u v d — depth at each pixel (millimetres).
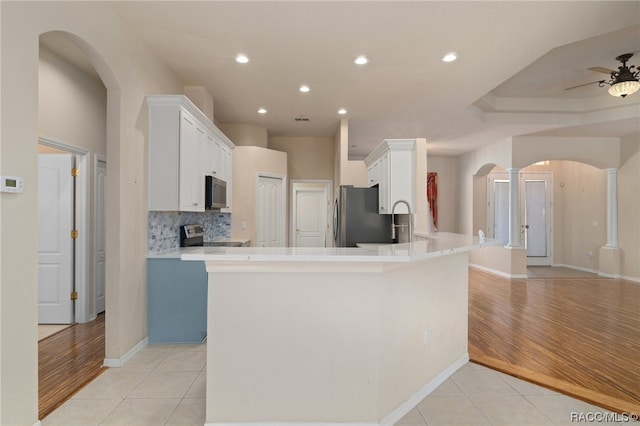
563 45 3531
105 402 2254
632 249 6680
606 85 4867
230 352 1951
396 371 2133
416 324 2338
